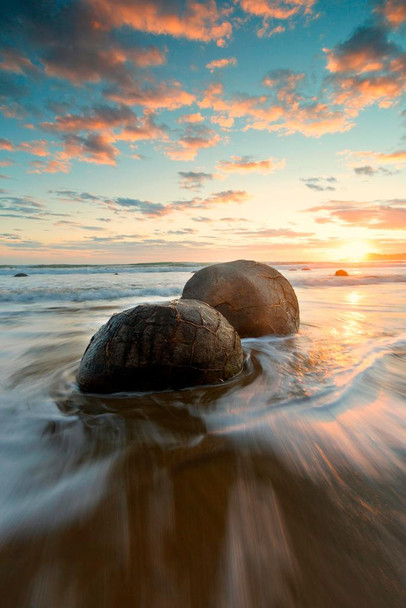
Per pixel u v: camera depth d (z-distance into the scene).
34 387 3.53
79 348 5.28
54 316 8.18
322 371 3.88
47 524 1.63
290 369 3.95
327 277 20.14
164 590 1.29
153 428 2.65
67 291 11.74
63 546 1.50
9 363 4.46
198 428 2.64
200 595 1.27
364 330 6.20
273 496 1.84
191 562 1.42
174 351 3.24
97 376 3.25
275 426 2.62
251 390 3.33
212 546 1.51
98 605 1.23
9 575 1.34
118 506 1.78
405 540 1.50
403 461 2.14
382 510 1.71
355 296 11.82
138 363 3.20
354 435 2.47
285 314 5.66
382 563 1.38
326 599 1.24
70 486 1.95
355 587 1.28
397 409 2.90
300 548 1.48
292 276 20.80
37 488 1.93
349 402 3.03
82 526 1.62
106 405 3.06
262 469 2.10
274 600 1.25
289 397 3.15
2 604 1.23
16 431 2.62
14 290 11.67
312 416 2.77
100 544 1.51
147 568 1.39
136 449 2.35
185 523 1.65
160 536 1.57
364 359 4.34
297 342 5.24
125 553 1.46
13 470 2.12
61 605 1.23
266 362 4.21
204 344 3.36
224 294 5.41
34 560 1.42
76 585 1.31
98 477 2.04
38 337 6.02
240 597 1.26
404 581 1.30
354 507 1.73
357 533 1.55
